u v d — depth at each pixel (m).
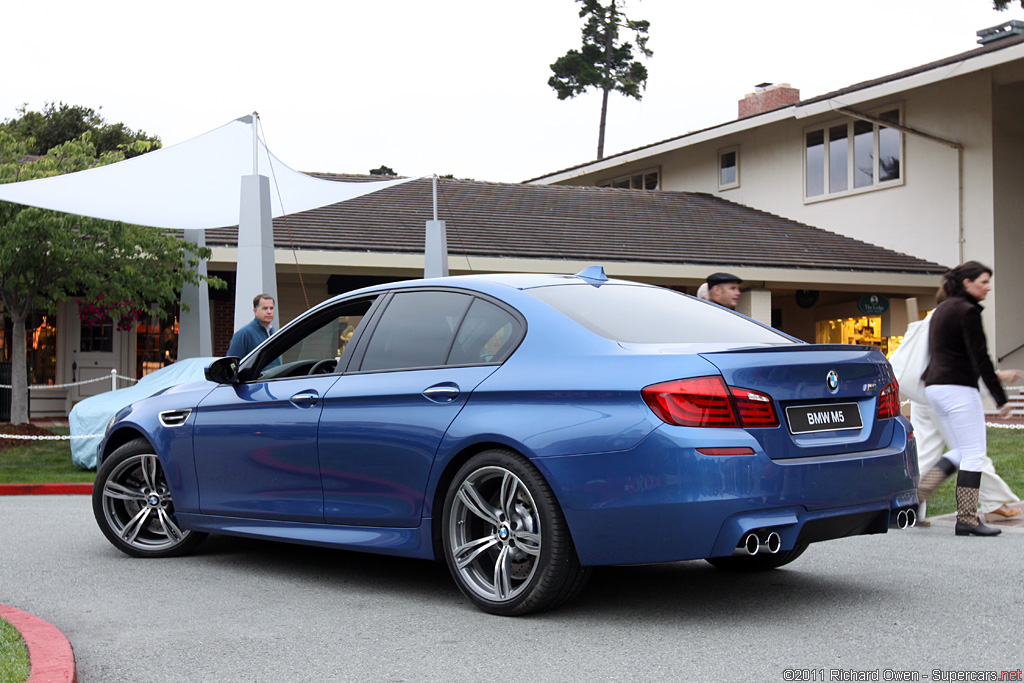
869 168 22.77
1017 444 12.37
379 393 4.92
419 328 5.06
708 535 3.97
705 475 3.97
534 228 19.66
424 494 4.70
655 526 4.04
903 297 21.17
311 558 6.08
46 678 3.37
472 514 4.62
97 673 3.71
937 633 4.09
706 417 4.03
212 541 6.72
